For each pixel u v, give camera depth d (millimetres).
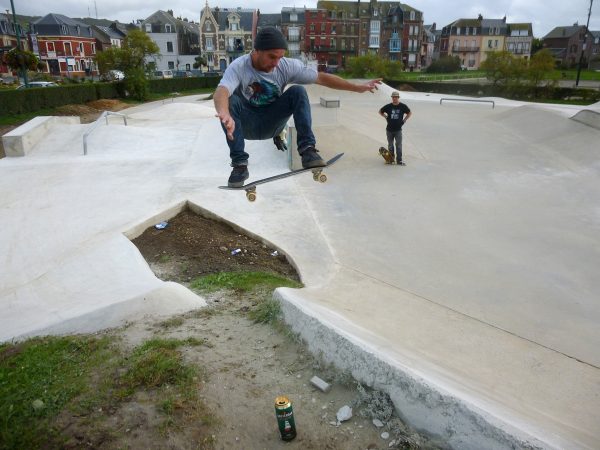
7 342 4922
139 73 38906
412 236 8492
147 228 8859
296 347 4074
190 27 88875
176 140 16141
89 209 9836
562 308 6090
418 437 3006
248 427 3189
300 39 73938
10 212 9945
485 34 85938
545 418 3125
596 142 13180
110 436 3020
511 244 8094
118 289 5988
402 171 12359
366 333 4047
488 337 5262
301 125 3332
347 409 3291
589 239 8219
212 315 5117
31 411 3225
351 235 8547
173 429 3092
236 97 3238
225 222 9125
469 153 14250
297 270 7328
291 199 10281
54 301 6199
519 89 38375
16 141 14445
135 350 4094
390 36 76750
